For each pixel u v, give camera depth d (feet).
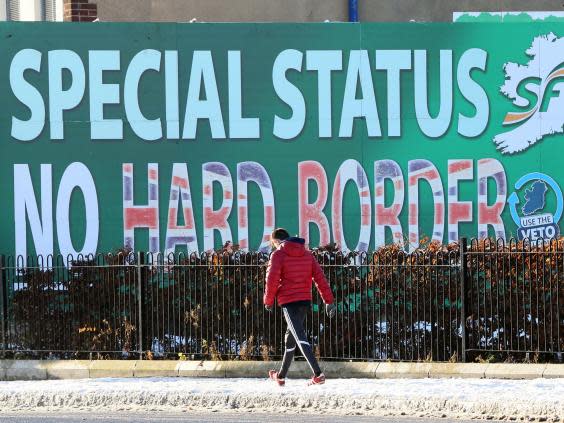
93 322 183.42
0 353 183.42
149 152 230.89
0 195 229.86
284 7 250.57
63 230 230.07
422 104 231.30
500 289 168.76
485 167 231.09
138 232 230.27
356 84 231.30
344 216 230.27
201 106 231.09
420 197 230.89
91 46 231.30
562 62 231.50
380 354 172.04
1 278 184.55
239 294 176.35
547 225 230.68
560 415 122.52
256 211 230.89
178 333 179.22
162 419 127.44
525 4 251.60
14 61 230.68
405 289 171.94
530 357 167.73
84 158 230.27
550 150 231.50
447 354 170.09
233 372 162.30
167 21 250.78
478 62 231.50
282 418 126.82
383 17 251.80
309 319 173.27
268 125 231.30
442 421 123.44
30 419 129.80
